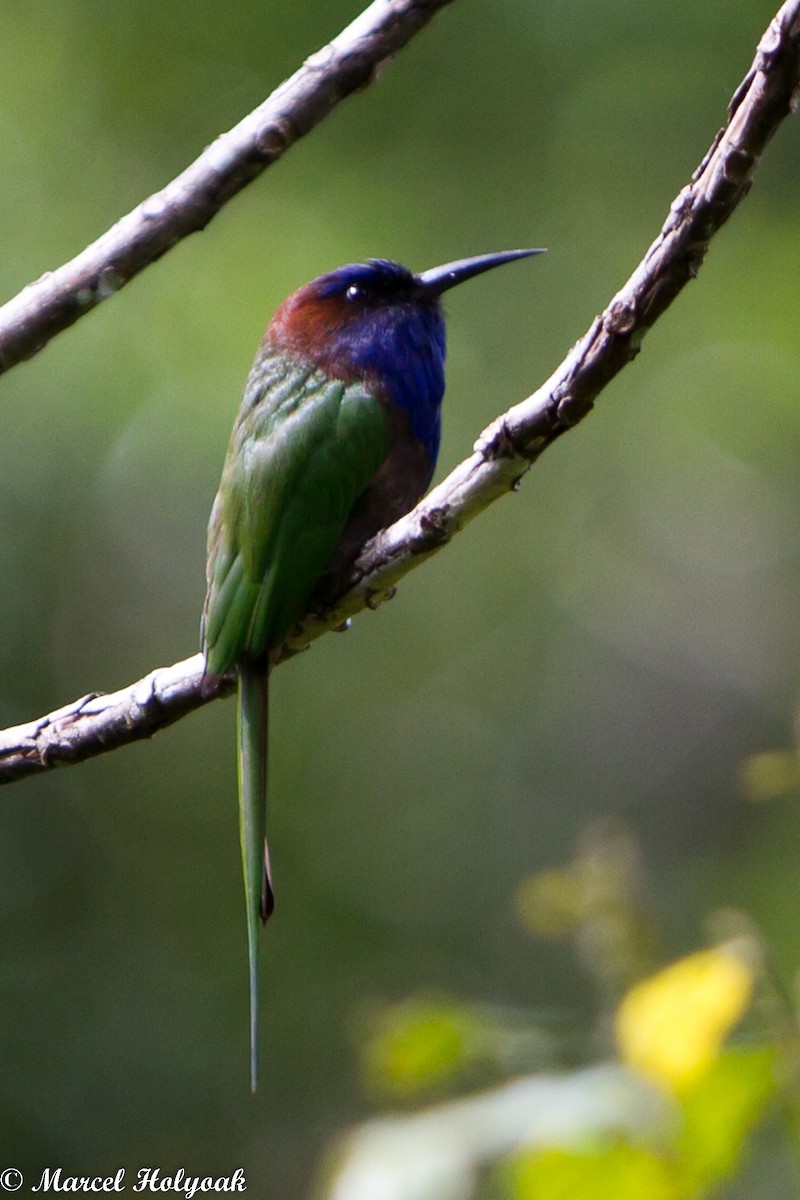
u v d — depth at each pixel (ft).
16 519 43.06
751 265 51.93
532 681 52.44
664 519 53.16
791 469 52.34
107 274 18.38
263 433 22.29
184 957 45.34
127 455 43.47
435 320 24.00
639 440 52.42
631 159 49.93
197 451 43.37
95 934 45.06
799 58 13.82
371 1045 18.22
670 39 49.78
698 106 49.80
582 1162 16.48
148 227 18.25
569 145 50.01
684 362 52.08
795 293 51.47
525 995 48.83
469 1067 18.28
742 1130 16.56
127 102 47.65
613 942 19.38
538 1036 18.15
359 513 22.30
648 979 18.84
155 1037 44.34
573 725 53.42
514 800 51.65
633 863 19.95
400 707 50.65
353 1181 16.80
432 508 18.83
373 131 49.49
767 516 53.36
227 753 46.65
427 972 47.96
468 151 49.70
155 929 45.42
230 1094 44.39
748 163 14.37
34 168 46.60
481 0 49.80
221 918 45.85
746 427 51.72
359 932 47.88
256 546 21.30
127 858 45.85
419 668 51.06
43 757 19.69
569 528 52.80
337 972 47.16
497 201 49.44
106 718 19.70
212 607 21.26
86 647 43.55
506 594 52.06
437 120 49.70
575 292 49.24
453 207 49.19
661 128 49.85
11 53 47.62
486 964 49.16
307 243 46.98
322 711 49.52
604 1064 18.12
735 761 54.60
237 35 47.73
